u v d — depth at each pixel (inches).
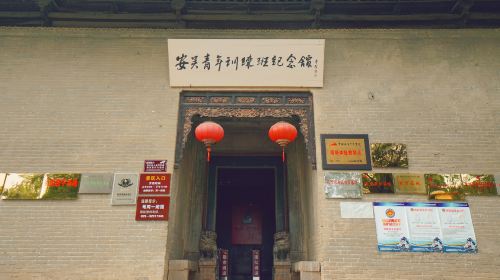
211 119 458.6
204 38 392.5
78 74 381.7
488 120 362.9
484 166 345.7
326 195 333.7
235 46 373.1
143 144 354.0
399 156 347.3
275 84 371.6
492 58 388.5
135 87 376.8
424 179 339.6
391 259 314.5
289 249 435.8
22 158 347.9
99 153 350.3
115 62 386.9
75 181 339.3
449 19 395.5
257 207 523.2
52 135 357.1
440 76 380.5
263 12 397.4
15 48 390.9
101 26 403.2
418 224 324.8
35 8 396.5
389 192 334.6
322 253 316.2
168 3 386.9
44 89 374.9
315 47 373.1
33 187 336.5
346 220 326.0
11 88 374.0
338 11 396.5
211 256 434.0
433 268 312.5
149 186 338.0
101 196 335.0
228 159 498.9
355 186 336.5
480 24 402.3
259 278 442.9
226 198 526.0
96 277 309.7
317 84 372.8
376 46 393.1
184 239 424.8
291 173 469.7
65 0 386.6
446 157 348.5
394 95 372.5
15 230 322.3
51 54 389.4
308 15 396.5
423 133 357.1
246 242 506.0
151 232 323.0
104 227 324.5
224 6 392.5
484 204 333.1
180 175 396.8
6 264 312.2
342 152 348.5
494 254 317.4
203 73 372.8
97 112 366.9
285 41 373.1
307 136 360.2
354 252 316.2
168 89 375.6
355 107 366.6
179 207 394.0
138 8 395.2
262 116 370.0
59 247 317.7
